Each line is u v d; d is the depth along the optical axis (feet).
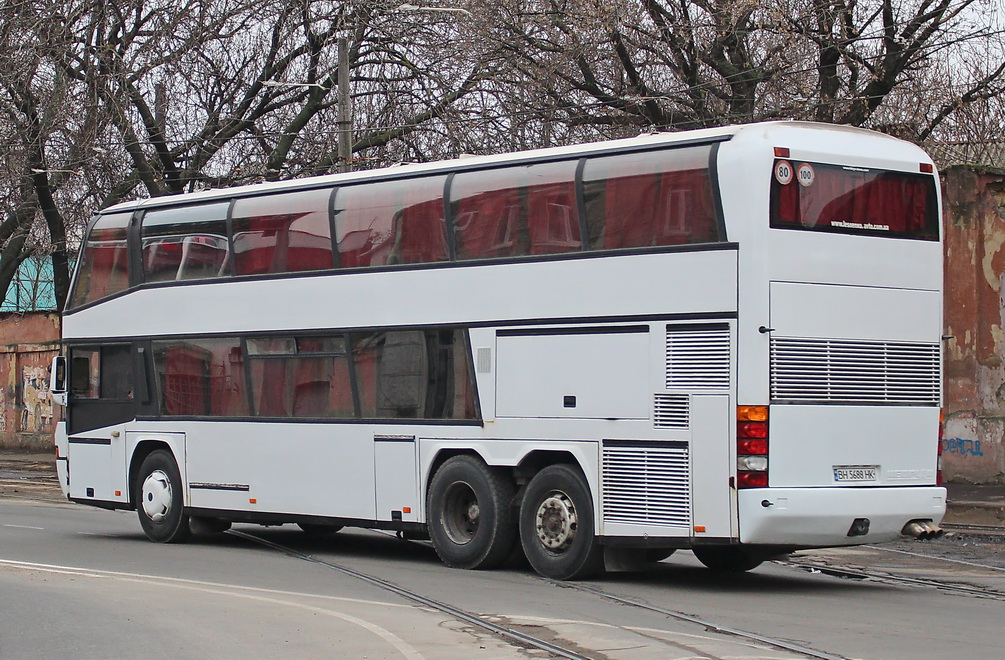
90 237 60.44
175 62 101.45
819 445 38.11
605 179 41.27
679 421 38.78
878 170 39.88
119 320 58.08
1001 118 96.99
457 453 45.52
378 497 47.52
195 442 54.44
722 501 37.73
